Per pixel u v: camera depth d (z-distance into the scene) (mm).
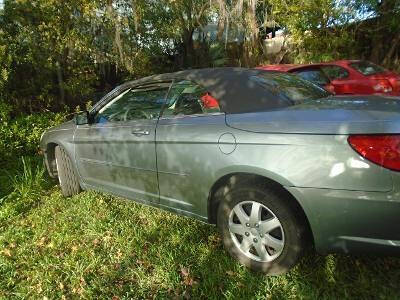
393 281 2600
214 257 3037
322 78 7547
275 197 2543
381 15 11180
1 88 6988
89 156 4090
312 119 2467
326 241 2414
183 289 2701
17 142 6570
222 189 2912
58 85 8477
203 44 15273
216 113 2934
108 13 9484
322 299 2498
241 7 11305
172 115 3244
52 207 4316
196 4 13359
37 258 3260
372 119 2287
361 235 2287
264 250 2697
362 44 12406
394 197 2141
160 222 3682
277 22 12883
